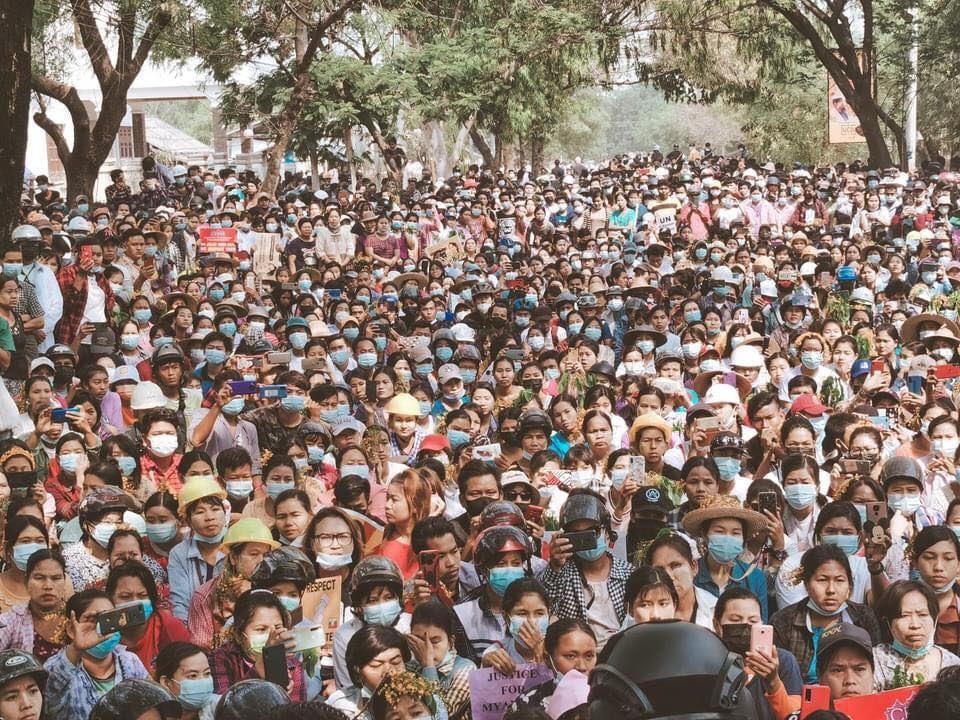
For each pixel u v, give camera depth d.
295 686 7.11
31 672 6.29
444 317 20.20
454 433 12.24
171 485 10.77
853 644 6.79
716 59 48.59
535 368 14.31
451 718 7.14
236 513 9.95
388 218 27.64
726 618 7.12
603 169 45.50
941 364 14.13
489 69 41.22
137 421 12.12
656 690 3.32
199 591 8.38
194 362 15.63
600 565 8.16
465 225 32.25
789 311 18.02
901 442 12.21
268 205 28.98
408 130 45.50
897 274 23.33
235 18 33.22
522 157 67.81
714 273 20.14
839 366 15.12
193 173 35.12
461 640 7.74
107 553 8.90
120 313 16.48
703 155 52.03
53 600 7.68
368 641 6.62
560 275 23.89
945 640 8.36
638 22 43.84
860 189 35.44
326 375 13.96
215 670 7.08
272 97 37.38
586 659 6.77
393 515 9.09
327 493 10.91
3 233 15.03
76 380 14.12
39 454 11.04
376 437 10.68
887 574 8.99
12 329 13.41
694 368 15.88
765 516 8.59
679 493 10.26
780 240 29.39
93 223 25.98
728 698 3.31
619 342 18.72
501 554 7.70
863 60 42.03
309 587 7.80
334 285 21.06
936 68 43.88
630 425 13.76
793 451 10.82
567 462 10.26
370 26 37.06
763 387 14.70
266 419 11.93
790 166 53.22
